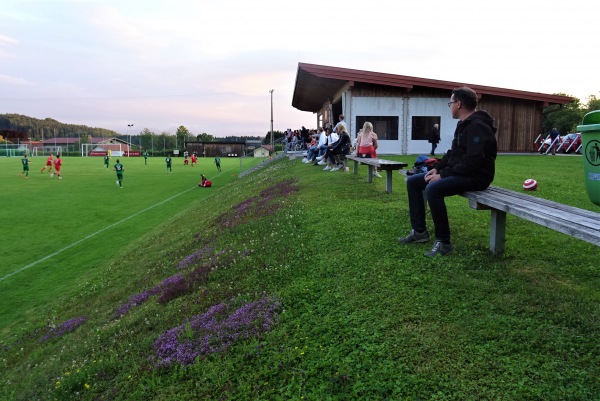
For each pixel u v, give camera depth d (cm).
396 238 560
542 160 1847
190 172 4025
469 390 271
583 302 351
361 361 314
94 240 1341
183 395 334
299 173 1500
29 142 12006
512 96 2430
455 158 457
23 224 1584
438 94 2373
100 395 380
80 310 732
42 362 538
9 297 875
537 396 258
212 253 730
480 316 349
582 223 313
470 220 623
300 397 294
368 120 2372
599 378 265
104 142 11038
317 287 449
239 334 393
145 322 512
